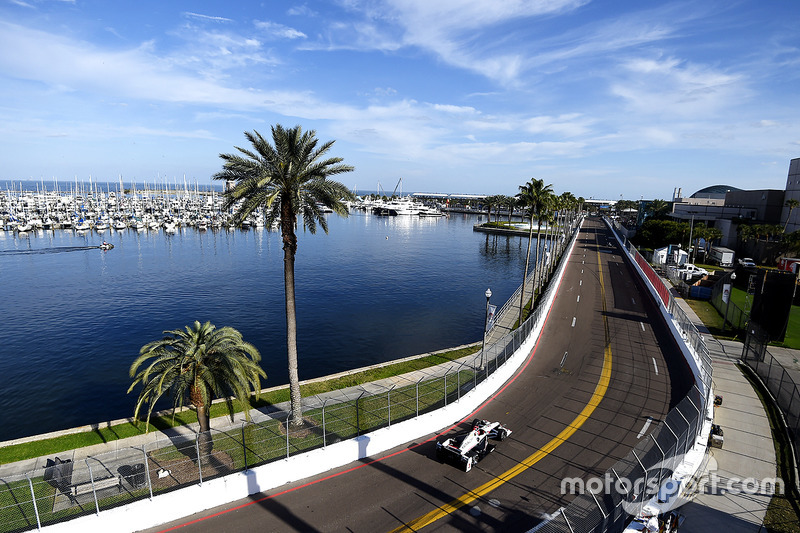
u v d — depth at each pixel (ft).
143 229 495.82
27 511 53.16
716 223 328.49
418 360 120.26
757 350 105.81
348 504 57.67
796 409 76.89
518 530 52.80
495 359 102.58
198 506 55.98
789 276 107.34
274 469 61.26
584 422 79.46
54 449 73.87
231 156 76.33
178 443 64.59
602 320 146.00
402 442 73.46
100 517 50.90
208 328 73.20
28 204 641.81
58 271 281.13
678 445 63.05
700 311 163.94
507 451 70.33
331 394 95.61
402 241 480.23
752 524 54.08
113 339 160.66
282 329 174.91
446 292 247.29
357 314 198.90
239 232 501.97
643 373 102.12
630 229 467.11
